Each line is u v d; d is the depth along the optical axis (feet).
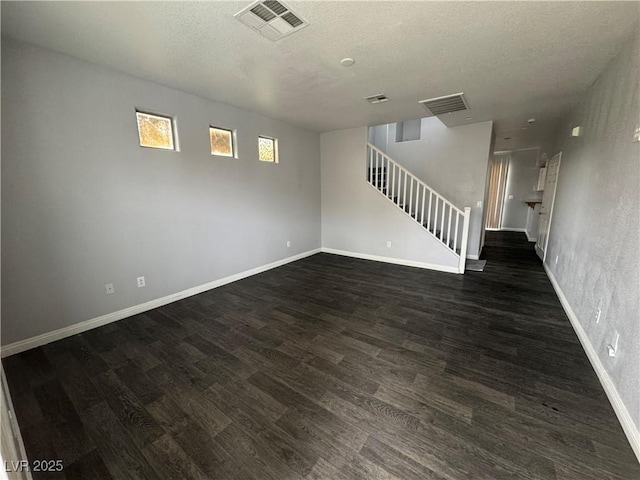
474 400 5.97
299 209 17.72
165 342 8.37
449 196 17.97
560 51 7.68
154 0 5.62
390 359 7.45
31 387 6.50
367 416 5.59
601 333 6.85
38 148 7.73
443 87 10.41
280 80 9.75
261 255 15.33
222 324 9.46
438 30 6.73
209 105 11.86
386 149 20.10
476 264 16.49
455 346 8.02
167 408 5.86
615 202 6.82
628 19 6.17
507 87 10.35
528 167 28.63
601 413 5.58
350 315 10.06
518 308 10.52
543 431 5.18
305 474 4.47
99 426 5.44
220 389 6.41
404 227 16.44
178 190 11.11
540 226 18.93
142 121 10.08
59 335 8.51
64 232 8.39
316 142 18.62
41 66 7.62
